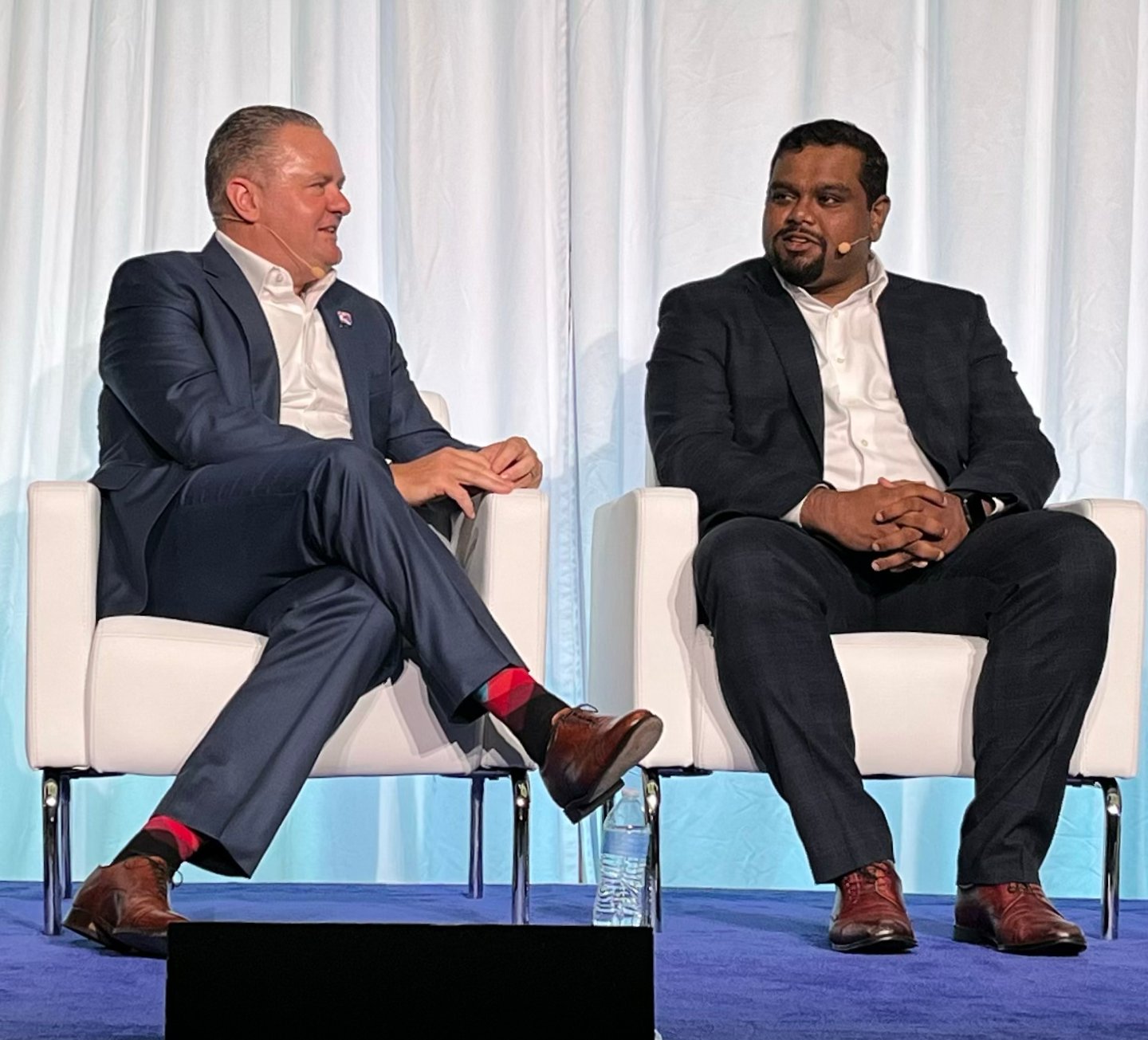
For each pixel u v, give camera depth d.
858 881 2.97
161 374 3.23
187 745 2.99
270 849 4.36
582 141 4.36
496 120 4.42
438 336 4.37
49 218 4.41
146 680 2.99
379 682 3.06
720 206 4.45
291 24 4.46
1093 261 4.38
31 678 3.05
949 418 3.65
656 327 4.43
